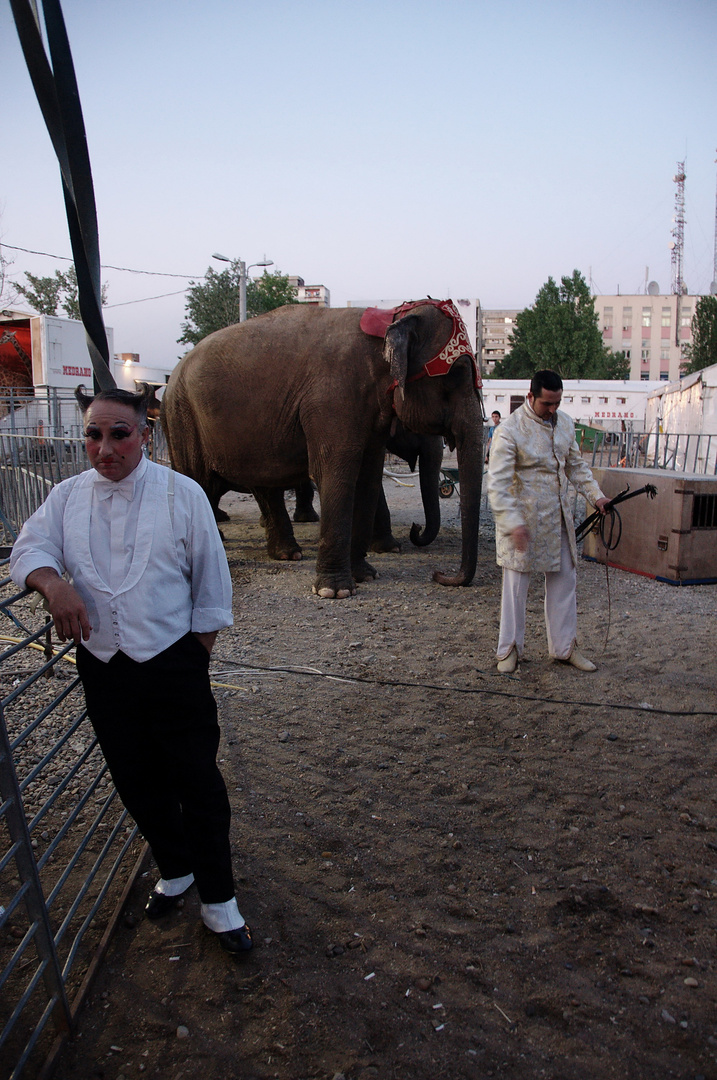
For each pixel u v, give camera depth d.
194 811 2.50
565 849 3.14
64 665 5.16
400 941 2.63
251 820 3.36
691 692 4.72
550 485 4.80
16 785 2.09
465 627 6.09
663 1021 2.29
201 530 2.48
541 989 2.42
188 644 2.46
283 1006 2.36
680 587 7.45
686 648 5.54
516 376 72.88
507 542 4.87
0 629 6.07
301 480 7.99
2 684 4.84
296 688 4.82
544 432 4.74
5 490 9.89
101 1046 2.23
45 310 45.50
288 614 6.50
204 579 2.51
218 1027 2.29
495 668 5.13
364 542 7.70
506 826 3.30
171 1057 2.19
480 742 4.07
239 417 7.52
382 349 6.92
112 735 2.46
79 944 2.57
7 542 9.26
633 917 2.74
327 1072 2.13
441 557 9.06
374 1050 2.20
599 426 43.59
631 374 109.88
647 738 4.10
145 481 2.41
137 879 2.99
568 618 5.05
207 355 7.72
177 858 2.77
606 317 108.81
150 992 2.43
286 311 7.72
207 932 2.69
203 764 2.49
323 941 2.63
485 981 2.45
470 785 3.64
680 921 2.72
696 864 3.04
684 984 2.43
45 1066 2.13
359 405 6.98
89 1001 2.40
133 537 2.37
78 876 3.04
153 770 2.60
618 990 2.41
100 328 2.97
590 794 3.55
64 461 10.44
